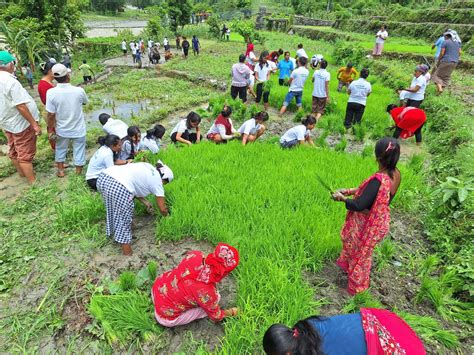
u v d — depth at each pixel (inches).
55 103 237.8
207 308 124.3
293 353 71.6
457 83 464.8
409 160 289.1
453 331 135.6
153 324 134.0
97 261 171.0
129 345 129.1
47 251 179.5
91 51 1218.6
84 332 134.1
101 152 215.3
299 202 202.1
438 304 144.6
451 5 895.7
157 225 184.4
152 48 960.9
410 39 900.0
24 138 241.4
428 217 203.6
